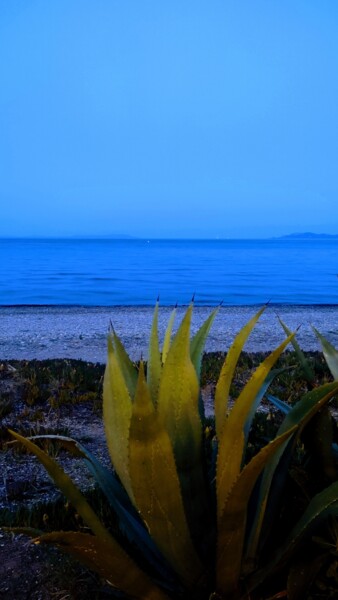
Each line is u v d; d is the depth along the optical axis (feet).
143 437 7.66
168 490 8.01
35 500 15.81
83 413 25.66
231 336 61.21
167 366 8.76
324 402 8.78
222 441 8.05
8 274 244.22
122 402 9.20
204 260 419.74
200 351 10.41
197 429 8.97
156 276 236.43
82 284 191.11
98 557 8.24
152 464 7.82
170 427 8.84
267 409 25.12
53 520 13.70
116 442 9.24
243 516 7.84
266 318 83.20
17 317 87.30
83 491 15.83
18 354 49.96
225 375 9.05
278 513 9.62
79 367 33.04
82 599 10.80
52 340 58.39
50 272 261.24
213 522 9.27
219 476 8.13
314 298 145.18
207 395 29.01
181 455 8.87
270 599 8.97
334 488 8.15
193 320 80.12
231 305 115.75
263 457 7.30
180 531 8.37
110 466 18.38
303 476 10.09
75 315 90.89
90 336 61.05
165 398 8.82
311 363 32.73
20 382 30.35
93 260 411.34
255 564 8.84
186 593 9.31
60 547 8.39
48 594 11.06
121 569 8.40
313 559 9.03
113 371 9.23
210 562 9.15
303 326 71.26
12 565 12.18
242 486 7.50
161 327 70.08
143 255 528.22
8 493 15.96
